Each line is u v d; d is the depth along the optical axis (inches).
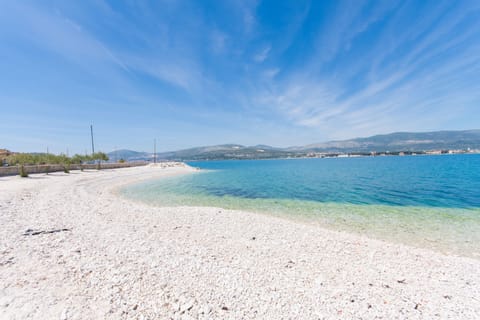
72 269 201.2
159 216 441.7
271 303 165.6
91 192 733.3
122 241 282.5
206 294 172.4
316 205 618.5
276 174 1665.8
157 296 165.9
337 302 173.2
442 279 220.2
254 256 256.1
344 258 263.1
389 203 636.7
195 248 270.5
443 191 800.3
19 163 1370.6
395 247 306.2
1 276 182.2
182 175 1672.0
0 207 435.5
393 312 164.4
